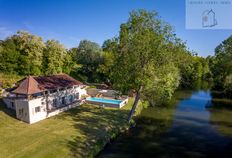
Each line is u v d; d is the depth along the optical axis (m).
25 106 35.38
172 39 37.44
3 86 53.69
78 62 87.38
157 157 27.66
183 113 48.47
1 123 34.44
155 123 41.28
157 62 37.41
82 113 42.47
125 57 37.84
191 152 29.17
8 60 67.19
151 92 39.41
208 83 104.88
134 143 31.75
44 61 75.06
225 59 75.50
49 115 39.28
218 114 47.91
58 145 27.67
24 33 72.31
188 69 88.94
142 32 36.94
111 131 34.28
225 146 31.14
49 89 40.25
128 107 48.84
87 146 28.33
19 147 26.78
